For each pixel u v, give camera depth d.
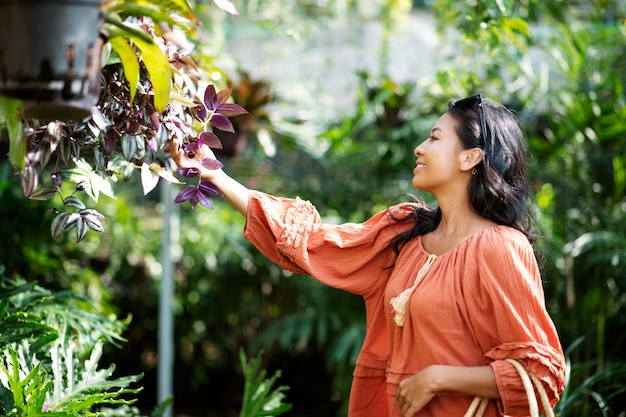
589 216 3.84
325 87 5.00
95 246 4.98
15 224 3.68
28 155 1.64
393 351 1.94
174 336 5.34
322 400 5.44
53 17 1.44
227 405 5.57
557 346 1.83
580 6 4.15
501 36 3.44
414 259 1.96
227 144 4.00
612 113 3.67
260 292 5.16
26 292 2.54
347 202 4.55
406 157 4.25
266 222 2.04
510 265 1.81
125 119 1.76
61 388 2.15
